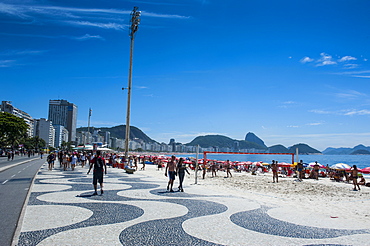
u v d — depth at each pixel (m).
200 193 14.37
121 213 8.92
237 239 6.63
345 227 8.14
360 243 6.58
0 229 6.81
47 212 8.71
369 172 24.06
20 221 7.55
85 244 5.89
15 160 52.22
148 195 12.94
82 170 28.17
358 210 11.50
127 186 16.17
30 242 5.91
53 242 5.94
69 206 9.71
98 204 10.26
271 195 15.22
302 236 7.04
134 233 6.80
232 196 13.78
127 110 31.58
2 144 91.31
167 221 8.12
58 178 19.45
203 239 6.54
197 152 20.19
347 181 24.55
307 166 36.03
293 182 23.70
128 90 31.61
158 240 6.35
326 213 10.60
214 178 26.62
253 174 32.94
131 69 31.83
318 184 22.36
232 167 40.44
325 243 6.52
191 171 38.09
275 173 23.42
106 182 17.98
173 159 14.73
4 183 16.12
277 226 7.98
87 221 7.77
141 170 34.50
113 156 39.12
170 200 11.76
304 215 9.77
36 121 191.25
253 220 8.62
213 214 9.27
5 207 9.37
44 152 134.25
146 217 8.52
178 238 6.56
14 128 71.25
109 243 6.02
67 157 29.05
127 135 31.48
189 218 8.59
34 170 26.88
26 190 13.38
